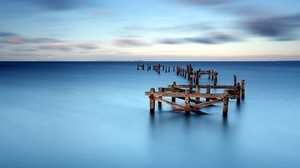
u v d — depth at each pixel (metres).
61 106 29.41
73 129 20.05
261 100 32.88
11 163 13.98
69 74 87.62
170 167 13.67
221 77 73.75
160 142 17.06
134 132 19.06
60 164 13.85
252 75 83.19
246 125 20.78
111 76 77.12
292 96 36.66
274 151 15.72
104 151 15.62
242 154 15.29
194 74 54.34
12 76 76.31
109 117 23.59
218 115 23.36
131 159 14.55
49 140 17.52
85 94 39.03
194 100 25.55
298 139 17.81
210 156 15.04
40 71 106.44
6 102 32.19
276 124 21.42
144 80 62.41
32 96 37.22
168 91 25.11
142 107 28.22
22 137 18.17
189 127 19.92
